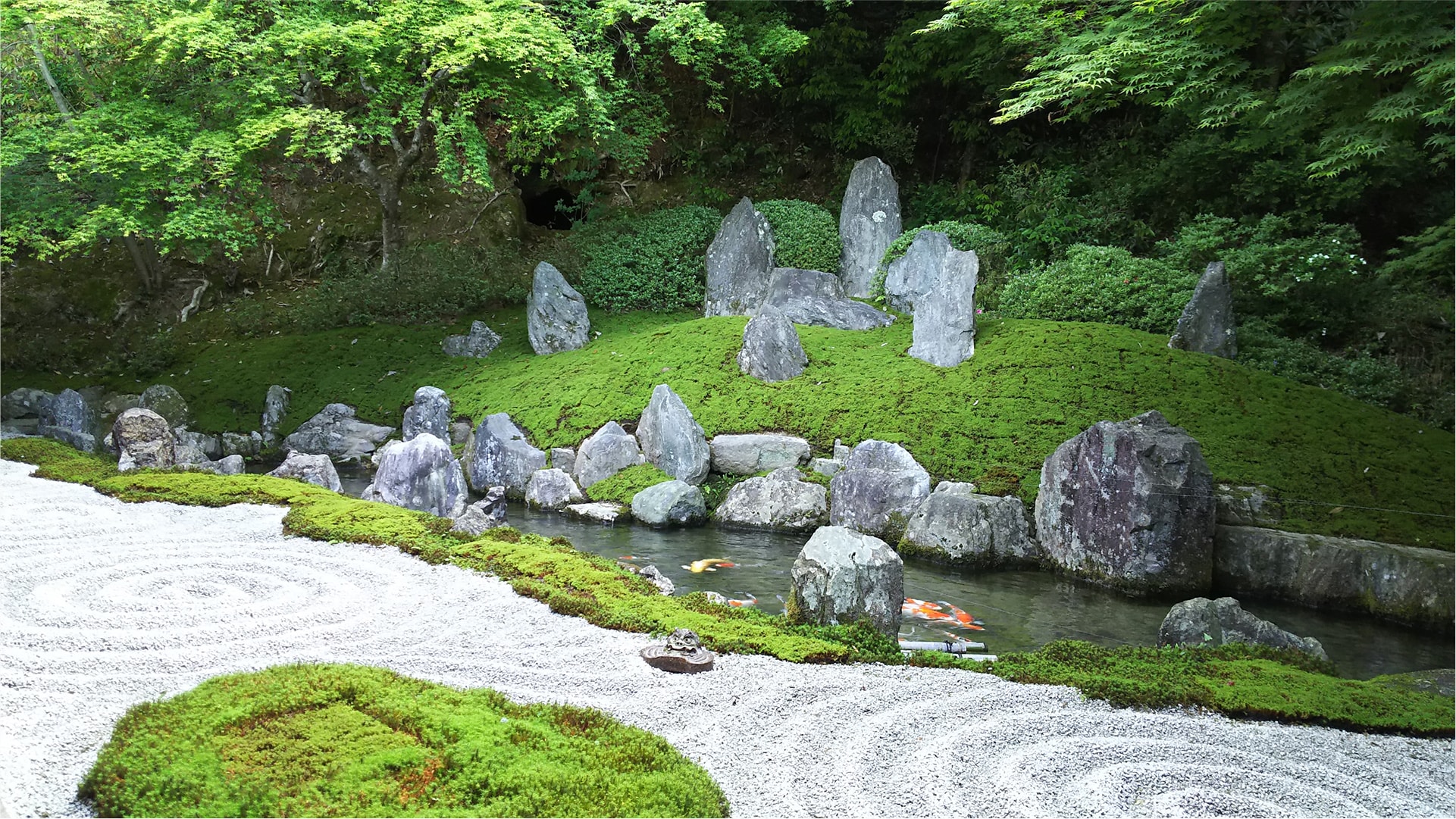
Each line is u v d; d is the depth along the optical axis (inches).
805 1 859.4
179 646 221.6
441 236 815.1
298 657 214.4
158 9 601.3
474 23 581.0
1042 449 440.8
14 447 475.8
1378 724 203.9
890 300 637.9
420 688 175.2
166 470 430.0
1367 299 557.9
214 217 618.8
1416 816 164.1
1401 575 333.7
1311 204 626.5
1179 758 182.7
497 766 144.8
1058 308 573.6
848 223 708.7
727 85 901.2
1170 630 267.3
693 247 734.5
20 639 221.3
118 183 635.5
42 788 147.2
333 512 351.6
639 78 780.6
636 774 146.5
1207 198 666.8
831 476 461.1
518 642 231.6
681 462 481.7
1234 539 372.8
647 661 219.8
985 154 833.5
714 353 566.6
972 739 184.7
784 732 184.1
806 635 243.0
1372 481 399.5
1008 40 510.3
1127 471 358.9
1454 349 538.3
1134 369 485.1
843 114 857.5
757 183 887.7
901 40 783.1
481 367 636.1
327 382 637.3
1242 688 216.4
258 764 142.6
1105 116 783.7
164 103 661.3
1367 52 365.4
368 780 138.6
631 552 389.4
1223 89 430.3
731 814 147.1
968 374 509.0
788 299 621.6
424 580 282.4
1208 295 512.1
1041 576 379.6
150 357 678.5
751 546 405.7
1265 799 167.6
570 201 904.9
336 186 845.2
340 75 734.5
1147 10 414.3
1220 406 450.6
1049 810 157.4
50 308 735.1
